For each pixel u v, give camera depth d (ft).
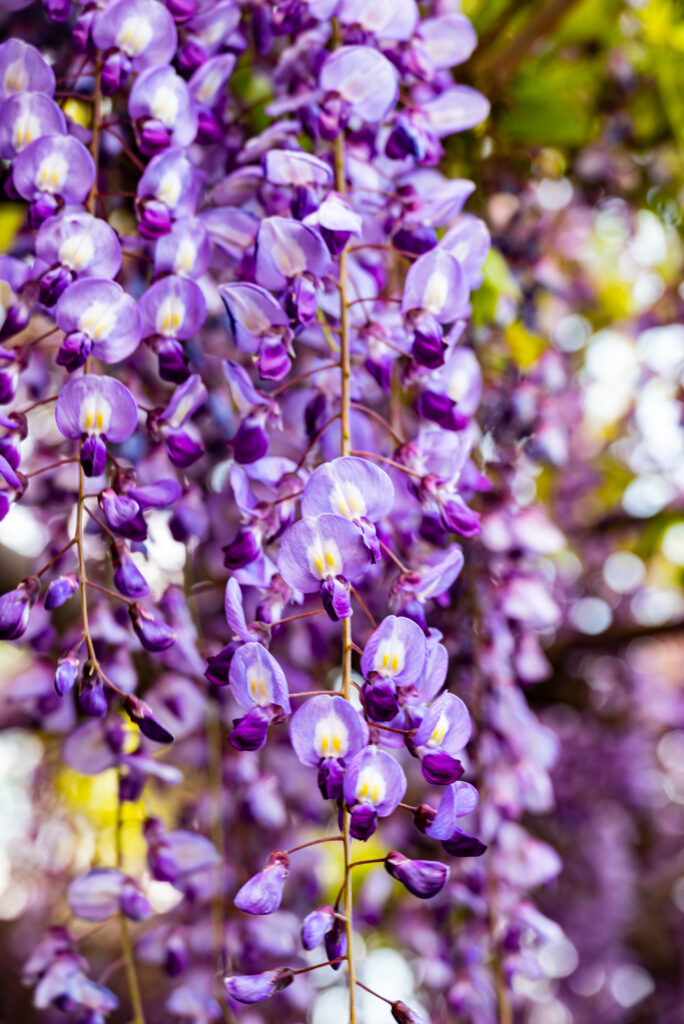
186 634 2.09
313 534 1.65
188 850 2.04
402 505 1.90
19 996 3.51
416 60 1.91
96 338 1.78
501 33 2.58
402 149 1.91
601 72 2.91
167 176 1.83
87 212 1.80
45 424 2.11
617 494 4.29
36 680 2.12
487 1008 2.20
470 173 2.53
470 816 2.22
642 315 3.46
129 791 2.04
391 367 1.88
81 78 2.01
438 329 1.80
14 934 3.74
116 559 1.78
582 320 3.85
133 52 1.86
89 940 3.14
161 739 1.75
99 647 2.05
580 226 3.19
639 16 2.81
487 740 2.23
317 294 1.80
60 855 3.49
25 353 1.78
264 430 1.81
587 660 4.36
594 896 4.79
